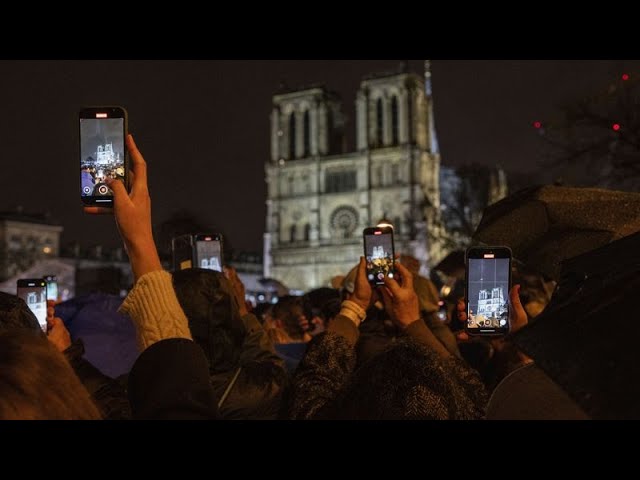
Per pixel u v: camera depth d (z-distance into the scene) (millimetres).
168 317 2156
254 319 4812
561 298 1867
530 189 3564
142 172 2332
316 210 124250
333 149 135750
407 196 116688
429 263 110125
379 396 2023
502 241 3592
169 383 1852
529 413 1957
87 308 5762
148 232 2270
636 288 1522
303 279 124062
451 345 4668
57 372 1391
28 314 2854
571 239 3291
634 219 3230
